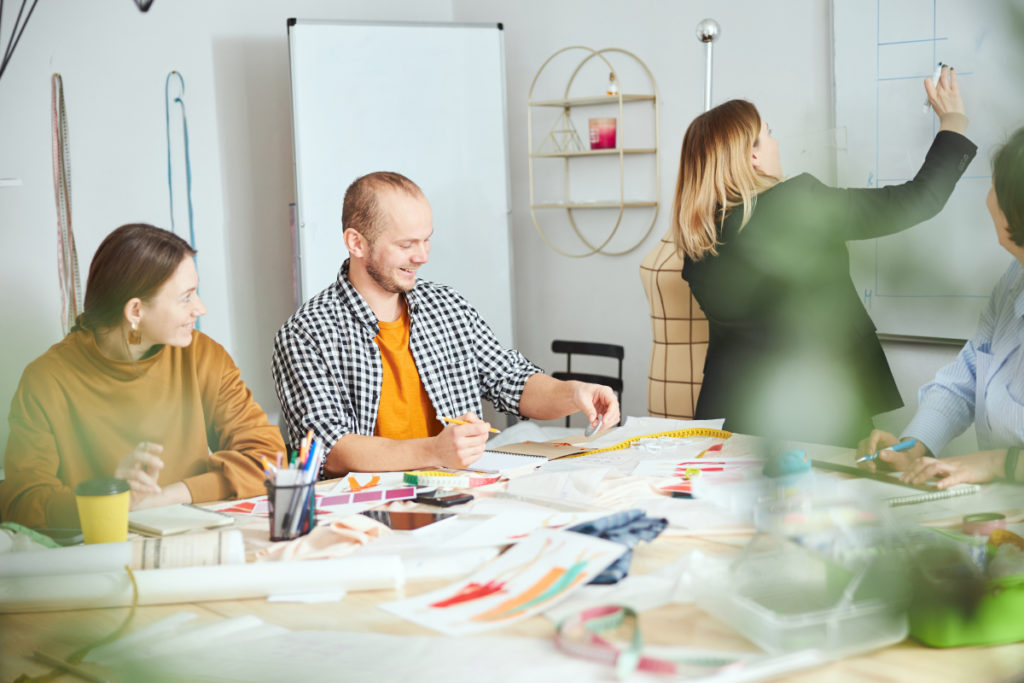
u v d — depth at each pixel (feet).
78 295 9.62
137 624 2.89
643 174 10.85
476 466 4.97
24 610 3.04
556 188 11.76
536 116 11.89
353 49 10.61
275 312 11.33
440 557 3.34
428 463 5.08
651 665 2.29
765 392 1.72
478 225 11.35
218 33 10.61
